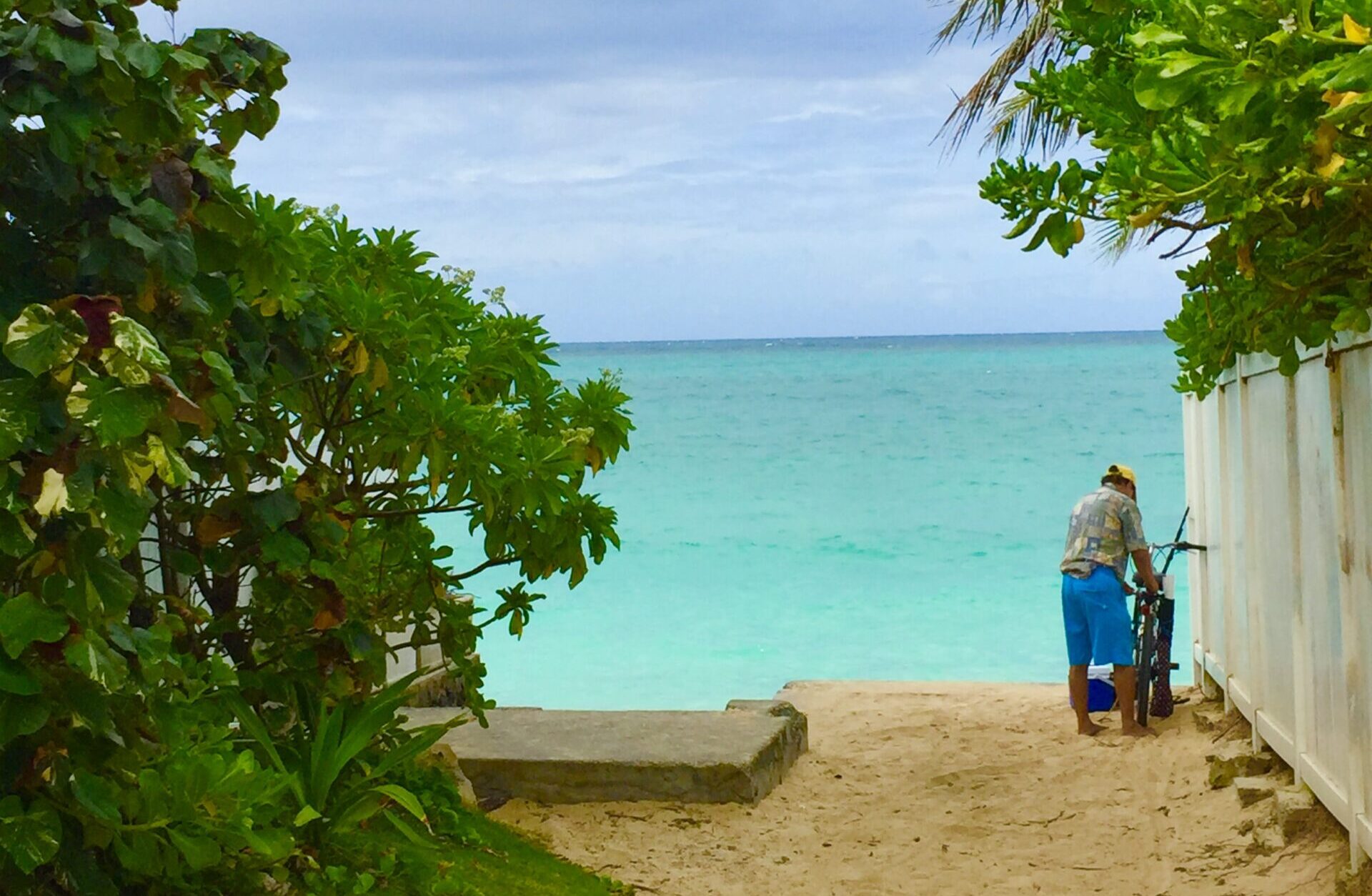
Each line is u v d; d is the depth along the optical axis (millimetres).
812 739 9461
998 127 15023
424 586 6027
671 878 6586
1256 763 7441
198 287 3594
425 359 5113
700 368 160500
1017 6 14891
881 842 7156
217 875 3723
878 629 17500
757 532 27672
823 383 109688
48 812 2949
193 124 3613
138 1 3355
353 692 5461
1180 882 6199
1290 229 4094
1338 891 5523
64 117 2891
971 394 86562
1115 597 8961
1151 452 44344
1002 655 15727
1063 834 7152
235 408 4176
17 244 3078
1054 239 4230
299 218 4730
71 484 2713
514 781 7688
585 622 18609
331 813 4992
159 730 3223
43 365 2660
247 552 4621
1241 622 8234
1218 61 2975
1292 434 6520
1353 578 5504
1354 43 2824
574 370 159875
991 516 29156
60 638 2797
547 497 5211
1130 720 8938
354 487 5469
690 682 14734
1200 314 6793
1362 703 5430
